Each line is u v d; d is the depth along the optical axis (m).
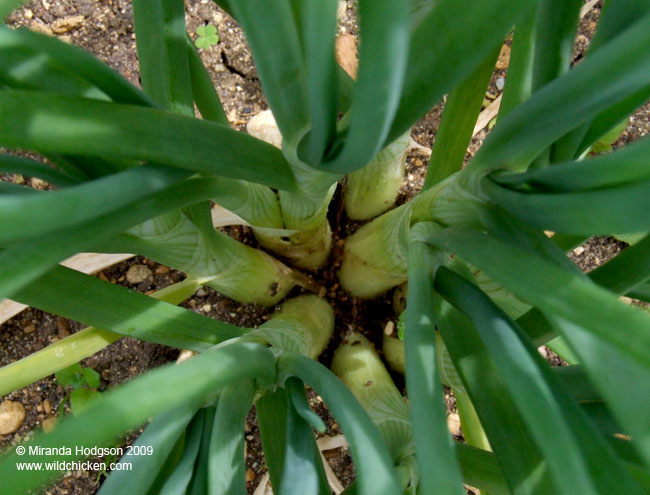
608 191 0.06
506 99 0.12
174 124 0.07
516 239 0.08
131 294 0.11
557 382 0.07
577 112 0.06
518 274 0.06
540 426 0.06
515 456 0.08
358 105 0.06
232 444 0.09
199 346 0.13
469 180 0.09
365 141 0.06
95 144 0.06
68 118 0.06
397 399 0.15
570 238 0.12
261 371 0.09
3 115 0.06
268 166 0.09
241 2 0.06
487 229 0.09
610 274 0.09
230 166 0.08
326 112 0.06
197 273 0.15
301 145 0.08
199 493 0.09
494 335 0.07
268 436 0.12
